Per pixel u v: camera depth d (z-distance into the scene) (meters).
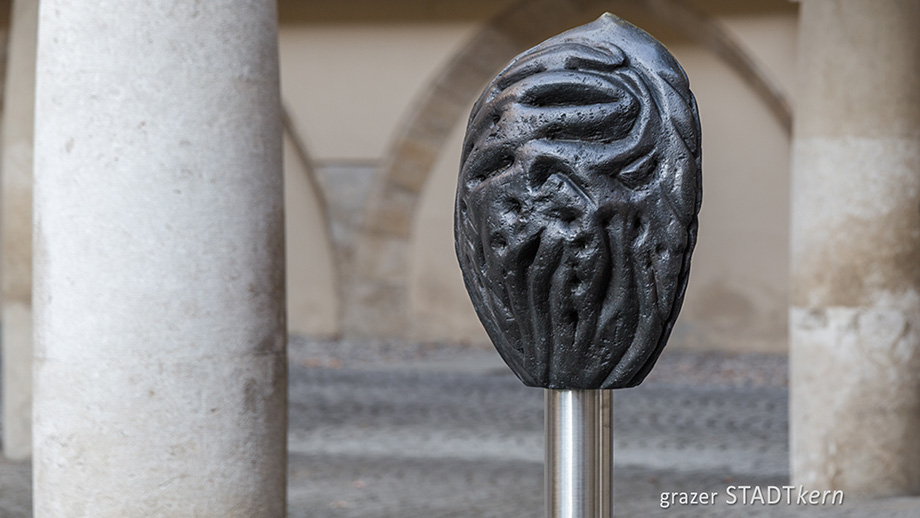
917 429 5.82
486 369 11.52
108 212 3.10
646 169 2.15
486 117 2.26
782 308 13.11
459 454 7.12
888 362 5.76
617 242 2.15
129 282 3.09
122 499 3.11
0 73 14.06
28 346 6.93
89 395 3.11
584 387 2.24
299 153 14.09
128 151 3.10
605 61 2.18
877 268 5.74
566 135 2.16
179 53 3.12
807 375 5.92
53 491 3.18
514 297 2.22
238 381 3.20
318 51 13.56
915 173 5.73
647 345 2.20
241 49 3.22
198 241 3.14
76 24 3.12
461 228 2.35
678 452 7.27
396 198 13.73
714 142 13.17
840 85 5.75
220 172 3.17
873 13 5.69
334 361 12.12
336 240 13.85
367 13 13.35
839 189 5.77
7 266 6.97
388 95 13.50
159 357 3.11
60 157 3.15
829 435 5.84
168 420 3.11
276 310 3.33
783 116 12.65
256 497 3.25
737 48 12.23
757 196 13.10
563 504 2.27
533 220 2.17
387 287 13.89
